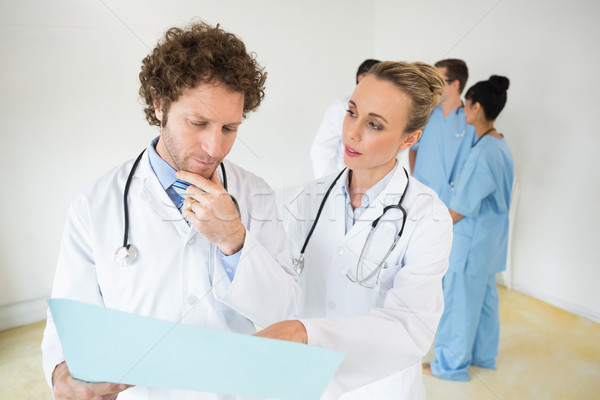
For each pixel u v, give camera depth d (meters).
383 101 0.51
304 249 0.64
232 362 0.38
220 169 0.58
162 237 0.53
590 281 1.44
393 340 0.49
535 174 1.54
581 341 1.32
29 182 1.08
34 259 1.31
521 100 1.48
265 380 0.36
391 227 0.59
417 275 0.57
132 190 0.55
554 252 1.52
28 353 1.27
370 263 0.60
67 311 0.38
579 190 1.44
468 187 1.18
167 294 0.53
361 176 0.61
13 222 1.23
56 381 0.46
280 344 0.37
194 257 0.53
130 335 0.39
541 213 1.55
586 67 1.32
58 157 1.02
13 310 1.35
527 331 1.36
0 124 0.93
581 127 1.39
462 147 1.20
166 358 0.39
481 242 1.20
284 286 0.53
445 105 1.18
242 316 0.58
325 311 0.62
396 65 0.50
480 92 1.16
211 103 0.42
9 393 1.12
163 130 0.47
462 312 1.22
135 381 0.41
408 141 0.56
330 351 0.35
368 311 0.59
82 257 0.55
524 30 1.33
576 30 1.30
